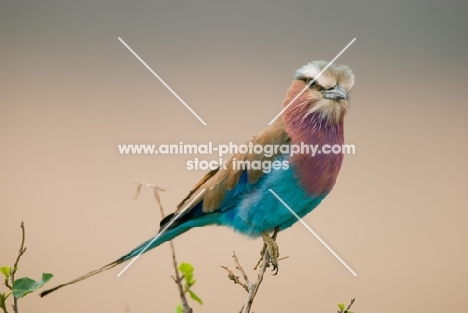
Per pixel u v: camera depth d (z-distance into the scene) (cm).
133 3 2544
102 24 2516
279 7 2531
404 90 2383
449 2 2556
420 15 2512
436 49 2478
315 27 2531
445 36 2533
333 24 2548
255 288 955
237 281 964
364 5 2520
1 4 2539
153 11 2484
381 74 2455
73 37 2512
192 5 2550
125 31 2516
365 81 2398
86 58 2447
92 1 2534
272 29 2531
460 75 2445
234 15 2475
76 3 2541
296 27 2470
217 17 2491
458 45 2533
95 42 2489
